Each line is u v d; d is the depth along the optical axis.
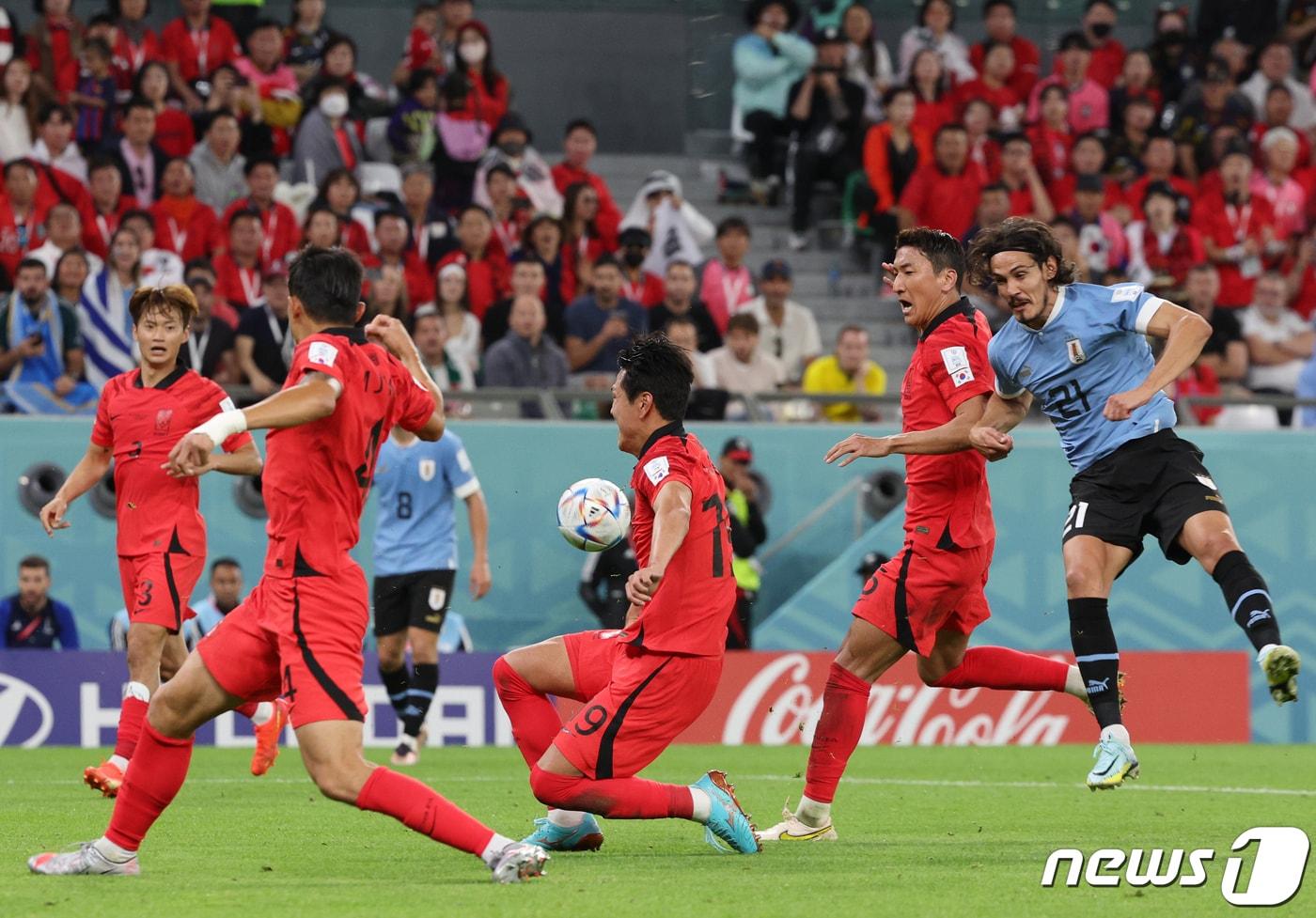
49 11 57.81
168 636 29.47
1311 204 64.62
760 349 55.69
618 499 20.56
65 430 46.62
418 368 18.67
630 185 68.25
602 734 19.28
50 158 54.62
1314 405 52.84
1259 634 21.25
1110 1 72.62
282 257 53.06
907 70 67.31
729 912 15.78
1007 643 49.31
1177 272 60.88
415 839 22.62
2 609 45.44
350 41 60.84
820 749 22.72
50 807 26.97
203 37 60.41
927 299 22.64
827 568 49.16
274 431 16.92
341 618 16.77
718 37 71.56
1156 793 30.61
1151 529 23.42
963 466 22.48
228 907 16.03
